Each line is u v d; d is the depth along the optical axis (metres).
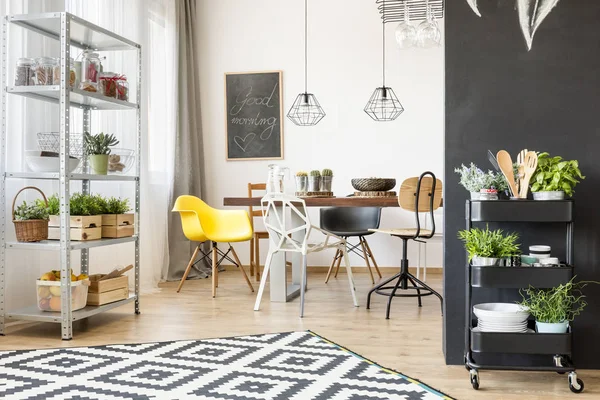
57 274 3.56
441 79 6.05
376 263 6.12
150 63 5.46
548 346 2.54
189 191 5.94
